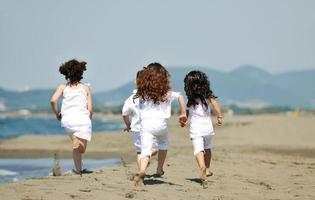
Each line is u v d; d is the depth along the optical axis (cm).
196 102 2088
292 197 1775
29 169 3114
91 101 2303
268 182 2153
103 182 1994
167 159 3139
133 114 2152
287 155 3800
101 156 3931
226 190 1900
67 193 1702
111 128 11138
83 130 2252
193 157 3322
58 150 4512
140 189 1839
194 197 1717
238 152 3928
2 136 7088
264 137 5803
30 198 1595
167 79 1981
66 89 2267
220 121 2120
